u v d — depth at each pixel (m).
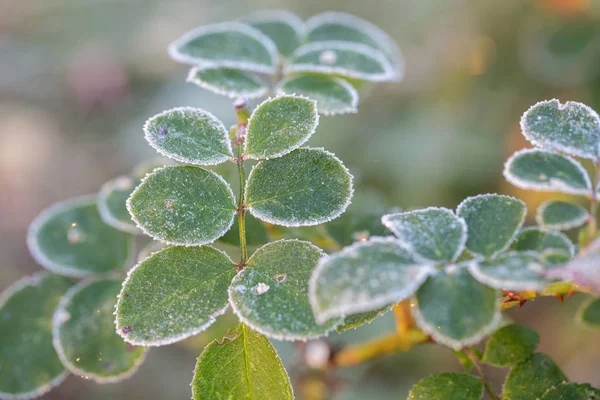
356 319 0.31
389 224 0.29
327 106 0.35
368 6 0.72
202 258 0.31
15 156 0.71
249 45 0.37
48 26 0.80
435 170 0.56
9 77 0.76
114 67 0.73
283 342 0.50
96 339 0.35
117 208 0.37
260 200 0.31
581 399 0.31
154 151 0.68
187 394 0.55
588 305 0.33
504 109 0.59
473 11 0.65
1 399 0.36
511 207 0.30
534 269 0.28
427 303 0.28
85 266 0.37
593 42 0.58
